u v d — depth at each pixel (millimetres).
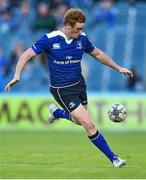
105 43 83188
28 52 30969
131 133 65750
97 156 39000
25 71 79562
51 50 31188
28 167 31766
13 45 84688
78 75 31656
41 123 69688
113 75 79562
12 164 33594
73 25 30359
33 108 70000
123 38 83062
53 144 51438
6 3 89125
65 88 31516
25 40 84938
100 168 31094
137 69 80688
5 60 80125
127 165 32719
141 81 76625
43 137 60219
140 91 75750
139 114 68312
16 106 70438
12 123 70438
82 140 56312
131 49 82125
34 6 87438
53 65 31469
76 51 31312
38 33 84875
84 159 36844
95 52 32344
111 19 84250
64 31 31188
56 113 35688
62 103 31656
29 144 51438
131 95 68688
